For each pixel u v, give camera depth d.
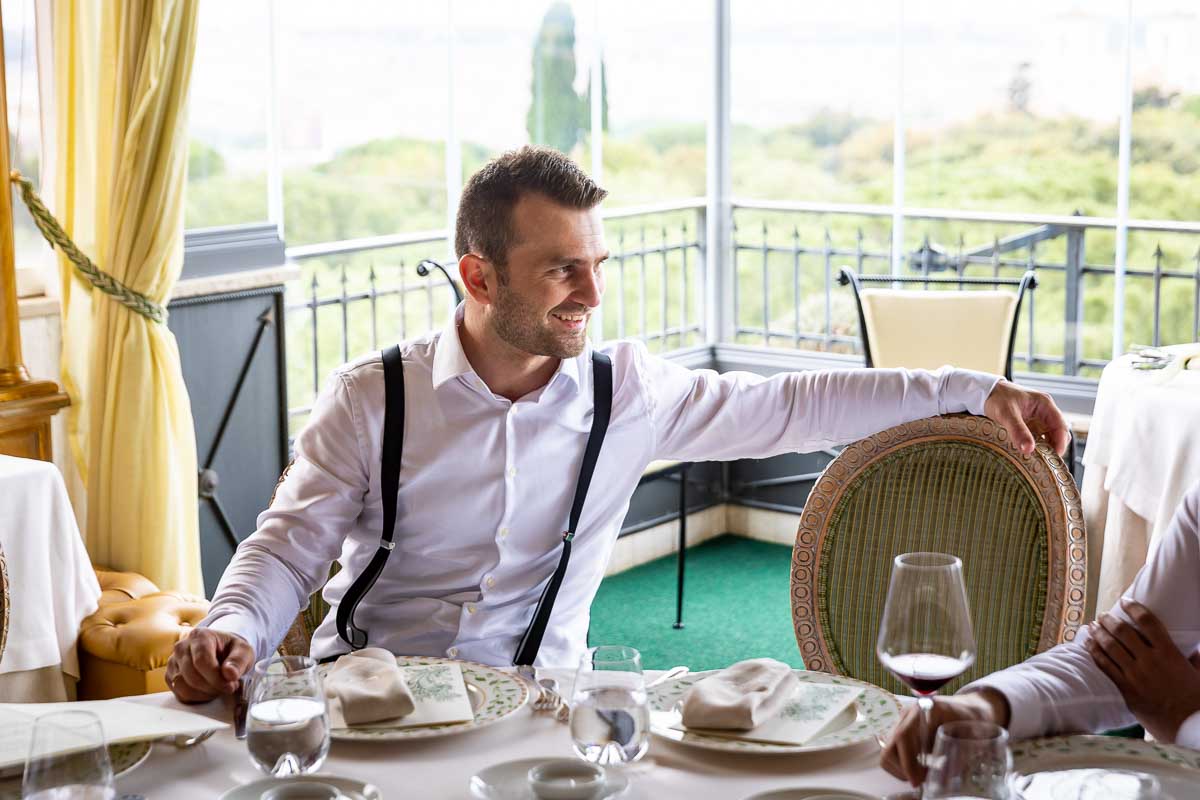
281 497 2.03
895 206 5.45
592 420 2.04
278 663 1.39
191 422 3.99
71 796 1.18
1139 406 3.58
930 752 1.32
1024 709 1.53
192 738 1.54
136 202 3.78
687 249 5.82
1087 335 5.12
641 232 5.63
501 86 5.14
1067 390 5.11
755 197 5.77
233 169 4.40
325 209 4.70
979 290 5.32
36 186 3.96
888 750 1.43
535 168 1.88
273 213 4.52
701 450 2.16
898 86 5.35
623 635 4.59
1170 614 1.76
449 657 2.00
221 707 1.65
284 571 1.95
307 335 4.71
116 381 3.83
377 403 2.01
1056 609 1.97
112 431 3.85
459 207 1.95
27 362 3.92
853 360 5.59
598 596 5.05
